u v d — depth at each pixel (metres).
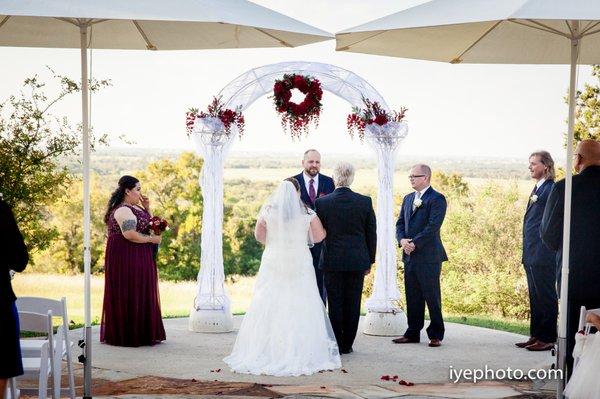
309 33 5.18
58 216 17.39
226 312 8.66
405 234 7.96
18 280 17.28
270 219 7.00
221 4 4.97
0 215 4.33
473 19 4.51
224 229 18.41
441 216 7.73
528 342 7.79
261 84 8.60
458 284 15.77
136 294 7.72
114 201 7.90
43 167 11.40
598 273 5.39
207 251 8.66
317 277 8.48
